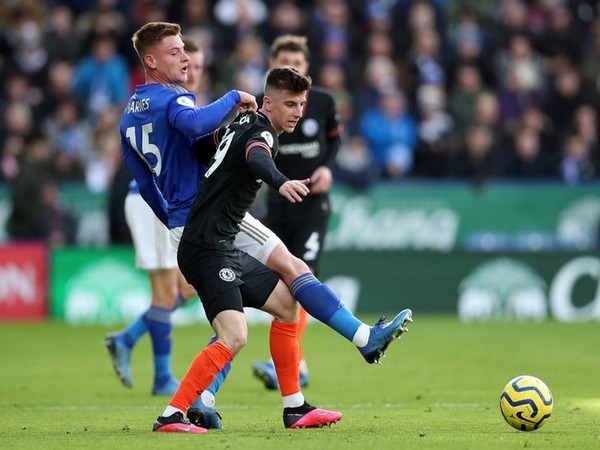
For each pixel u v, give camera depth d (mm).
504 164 63875
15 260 54844
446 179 63344
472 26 71312
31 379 35812
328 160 34719
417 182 62281
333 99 34500
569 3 76250
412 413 27469
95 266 55219
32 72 64750
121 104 63938
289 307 24078
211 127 23438
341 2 70500
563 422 25250
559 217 61938
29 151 56719
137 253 32156
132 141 24625
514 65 70688
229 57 64562
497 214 61250
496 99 69312
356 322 23422
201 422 24094
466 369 38281
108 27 64688
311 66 65438
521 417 23484
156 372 32375
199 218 23266
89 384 34688
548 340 48094
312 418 24172
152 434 22953
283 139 34062
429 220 60438
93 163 60000
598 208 62219
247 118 23219
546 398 23562
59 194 58156
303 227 34344
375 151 64188
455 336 49625
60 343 46406
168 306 32438
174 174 24328
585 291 59531
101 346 45438
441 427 24438
